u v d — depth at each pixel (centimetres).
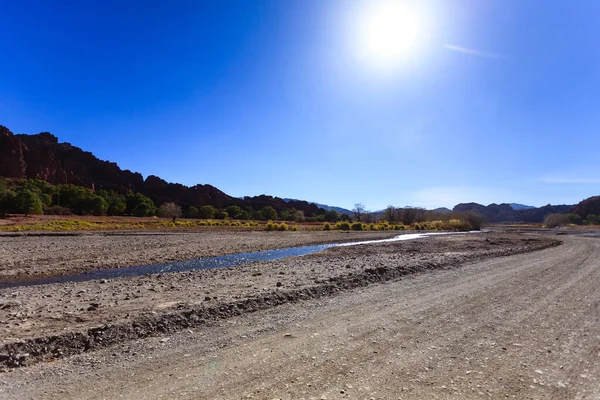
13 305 712
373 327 562
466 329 554
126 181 18175
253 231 4534
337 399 325
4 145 13250
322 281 944
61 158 18125
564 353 451
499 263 1497
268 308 697
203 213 11456
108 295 826
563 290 885
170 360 424
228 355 439
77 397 331
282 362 416
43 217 6656
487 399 328
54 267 1462
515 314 648
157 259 1798
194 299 743
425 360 425
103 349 468
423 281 1034
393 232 5244
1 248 1948
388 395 334
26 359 425
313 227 6219
